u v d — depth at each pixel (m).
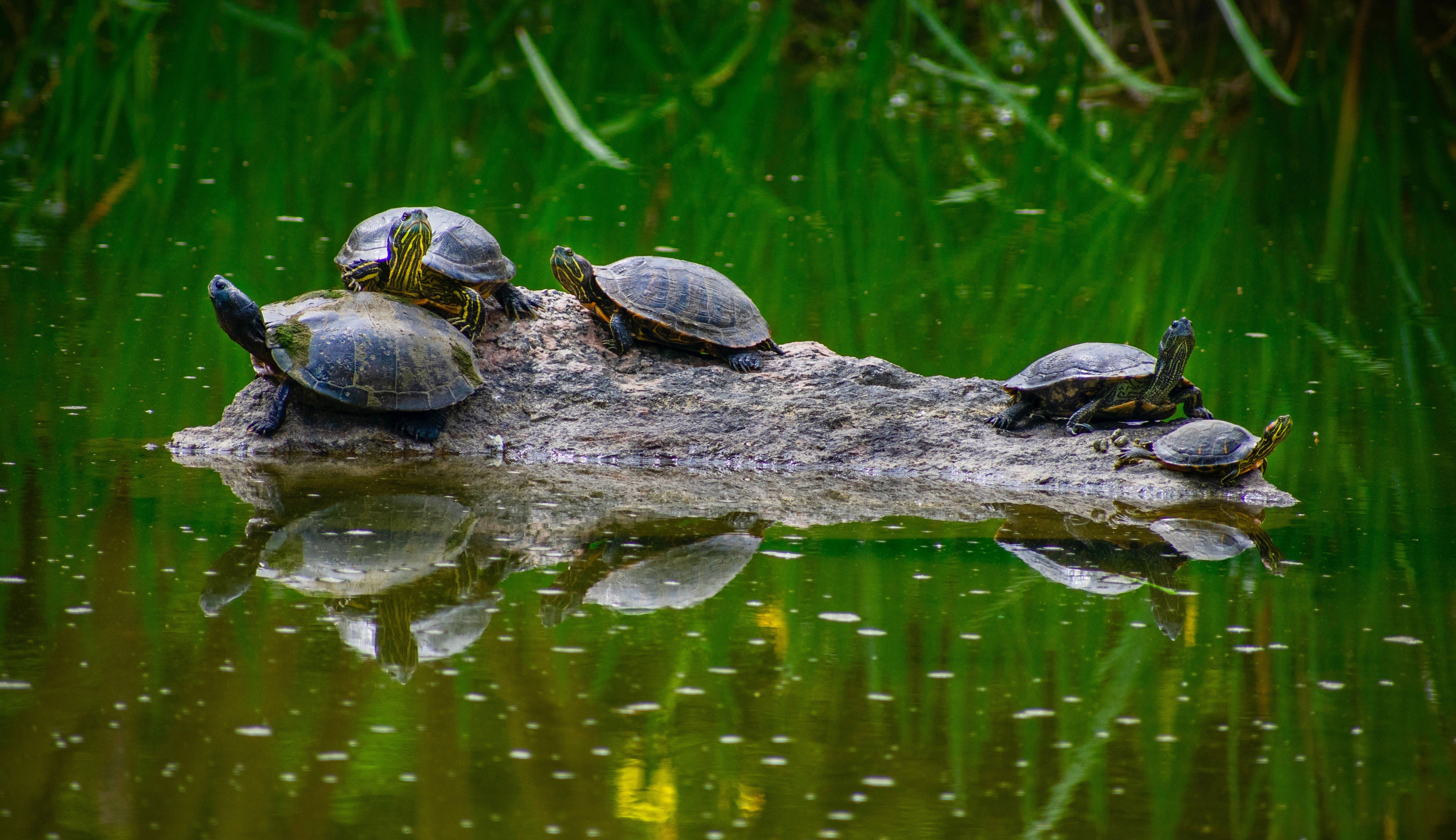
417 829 9.91
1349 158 45.09
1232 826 10.21
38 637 12.89
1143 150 48.53
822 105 53.72
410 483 19.16
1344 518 18.56
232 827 9.86
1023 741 11.47
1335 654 13.40
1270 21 58.69
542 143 47.09
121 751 10.79
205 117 47.25
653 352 23.12
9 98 48.47
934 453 21.27
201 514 17.09
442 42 53.75
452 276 21.69
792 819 10.23
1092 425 21.73
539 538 16.72
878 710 11.95
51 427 21.17
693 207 40.03
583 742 11.22
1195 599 15.02
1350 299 33.16
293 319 20.83
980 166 47.00
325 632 13.27
